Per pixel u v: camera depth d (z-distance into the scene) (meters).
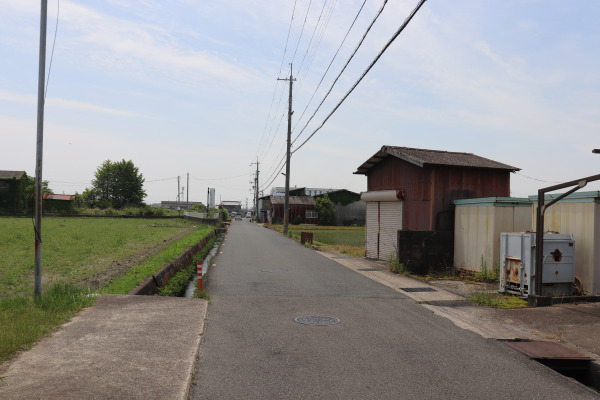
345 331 6.53
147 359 4.80
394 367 5.01
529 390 4.44
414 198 14.62
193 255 17.94
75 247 18.89
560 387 4.54
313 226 58.12
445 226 13.82
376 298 9.27
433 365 5.11
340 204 63.53
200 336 5.92
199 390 4.20
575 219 9.32
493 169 14.40
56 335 5.59
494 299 8.85
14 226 31.48
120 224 40.75
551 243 8.93
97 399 3.70
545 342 6.14
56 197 63.03
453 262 13.27
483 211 12.02
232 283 10.93
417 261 13.09
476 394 4.30
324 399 4.08
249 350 5.50
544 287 8.93
